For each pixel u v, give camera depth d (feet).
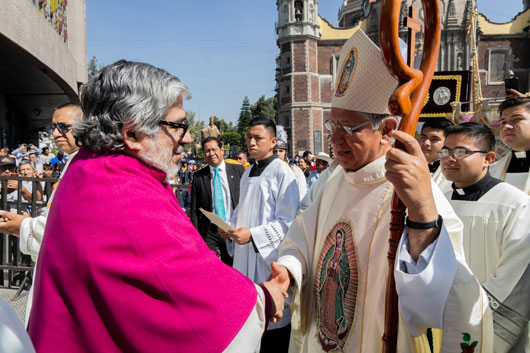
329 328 5.68
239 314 4.11
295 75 135.23
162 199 4.27
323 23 138.92
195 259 4.06
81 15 55.88
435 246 4.03
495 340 6.56
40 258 4.11
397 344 4.53
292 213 10.68
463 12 133.49
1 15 23.71
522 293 6.56
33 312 3.98
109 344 3.76
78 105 9.40
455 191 8.42
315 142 135.13
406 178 3.88
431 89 14.03
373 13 132.67
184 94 4.99
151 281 3.76
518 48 136.46
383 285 4.92
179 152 4.94
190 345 3.82
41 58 31.96
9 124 53.62
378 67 4.79
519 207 7.27
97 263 3.74
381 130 5.18
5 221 7.57
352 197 5.70
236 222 12.28
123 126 4.38
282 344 10.09
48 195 14.76
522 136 9.39
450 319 4.59
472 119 13.69
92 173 4.18
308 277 6.36
